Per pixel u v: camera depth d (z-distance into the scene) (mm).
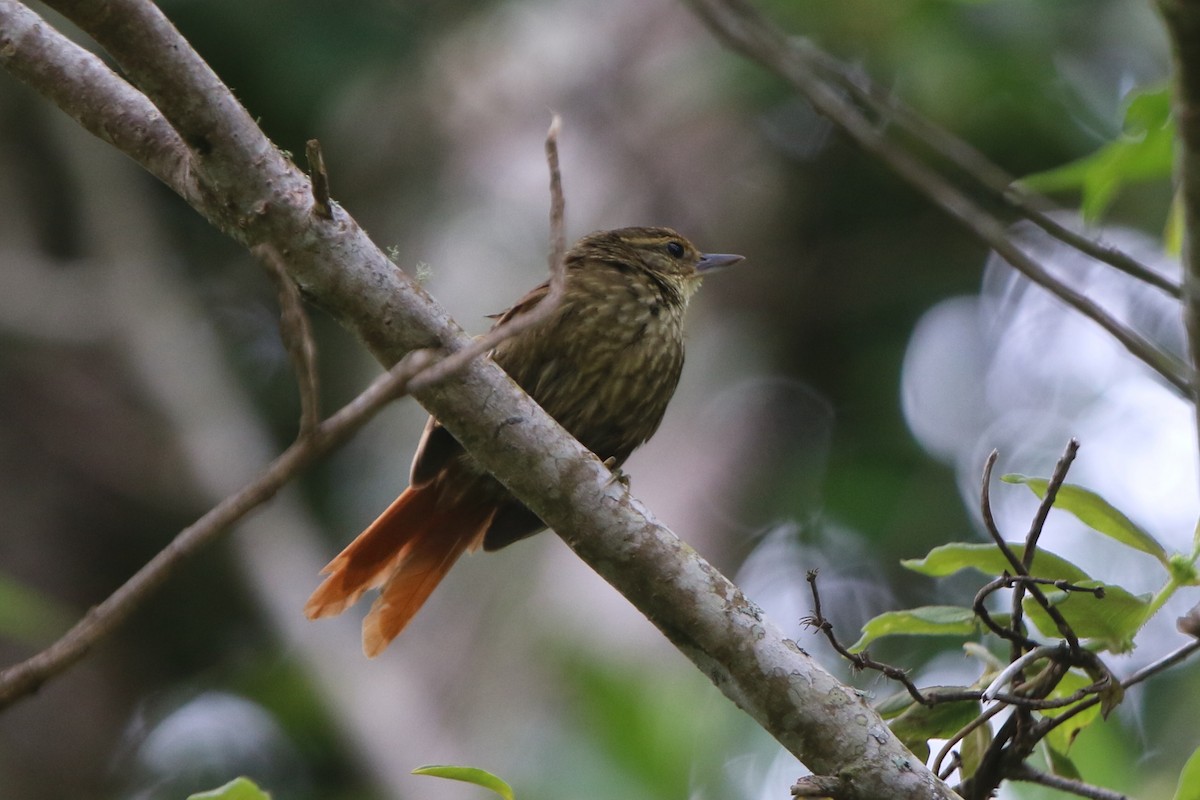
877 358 14523
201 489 13469
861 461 14203
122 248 14555
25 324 13883
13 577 13375
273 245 5359
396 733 10195
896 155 6680
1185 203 5082
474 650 10320
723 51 12680
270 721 13398
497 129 13117
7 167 15078
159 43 5086
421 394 5449
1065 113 13109
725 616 5328
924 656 13258
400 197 13398
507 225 12180
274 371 15305
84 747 13031
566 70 13172
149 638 14086
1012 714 5312
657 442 11953
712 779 9516
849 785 5098
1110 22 13023
